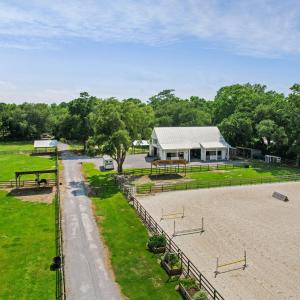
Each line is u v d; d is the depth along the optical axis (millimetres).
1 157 75500
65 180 50594
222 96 98125
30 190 44812
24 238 28953
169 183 47969
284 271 23172
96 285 21469
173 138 68438
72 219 33562
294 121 62156
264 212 35719
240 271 23109
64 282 21750
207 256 25344
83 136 81938
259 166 62156
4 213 35594
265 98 78938
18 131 114688
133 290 20875
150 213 35250
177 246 26047
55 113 142375
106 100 52844
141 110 53031
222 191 44500
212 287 19375
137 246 27375
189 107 100000
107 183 48469
